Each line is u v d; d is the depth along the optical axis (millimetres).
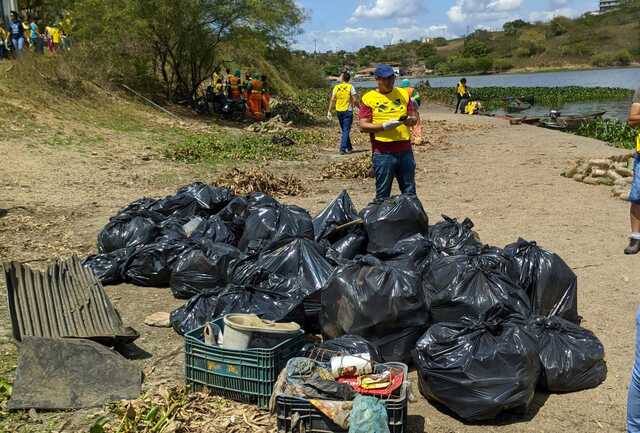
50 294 5336
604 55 137375
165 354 5191
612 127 23203
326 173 13336
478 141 19859
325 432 3807
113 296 6570
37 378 4457
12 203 10344
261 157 15867
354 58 157625
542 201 10750
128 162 14289
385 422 3643
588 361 4594
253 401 4355
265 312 5125
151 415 4164
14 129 15242
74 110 18297
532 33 154500
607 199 10867
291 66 43969
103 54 22188
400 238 6602
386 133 7754
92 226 9211
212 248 6465
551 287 5445
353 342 4516
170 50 23766
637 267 7234
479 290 4914
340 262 5777
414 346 4793
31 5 31234
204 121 22500
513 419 4285
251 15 23844
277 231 6816
